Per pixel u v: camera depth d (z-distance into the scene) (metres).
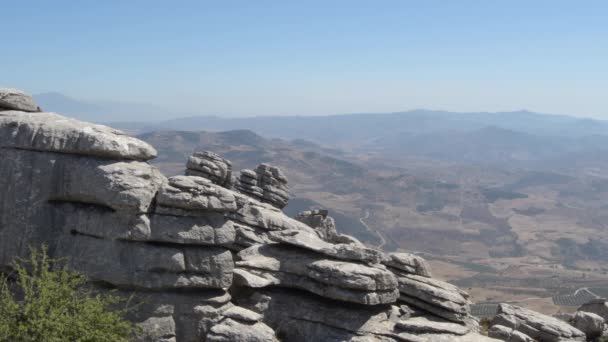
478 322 41.28
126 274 28.22
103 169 28.56
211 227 29.94
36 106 34.31
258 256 34.53
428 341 29.30
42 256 29.09
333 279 30.59
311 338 30.77
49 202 29.81
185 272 29.34
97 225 28.89
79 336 23.75
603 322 42.44
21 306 24.36
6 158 30.11
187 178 30.08
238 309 30.27
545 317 41.03
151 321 28.50
